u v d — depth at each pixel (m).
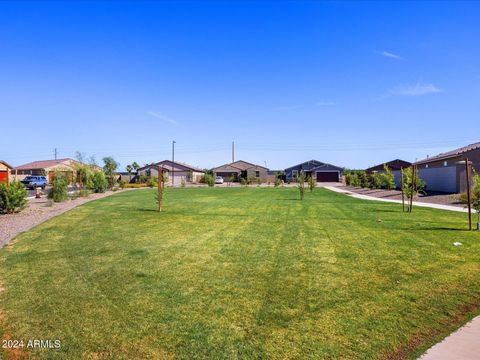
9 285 5.75
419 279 6.09
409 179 16.67
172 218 13.52
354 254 7.79
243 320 4.50
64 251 8.05
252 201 22.02
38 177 45.47
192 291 5.49
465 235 9.99
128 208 17.08
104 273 6.38
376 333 4.19
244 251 8.07
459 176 25.34
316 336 4.11
